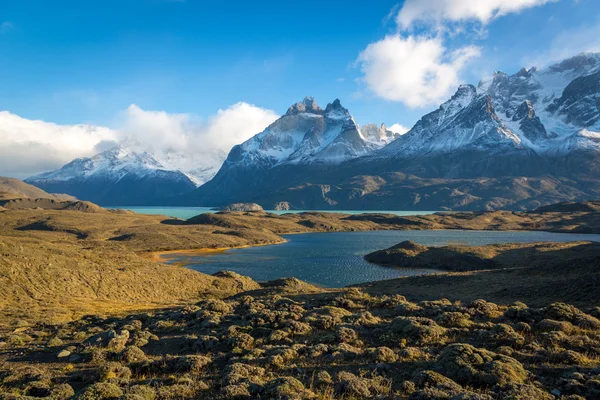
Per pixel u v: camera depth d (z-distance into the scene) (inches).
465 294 2149.4
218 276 3184.1
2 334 1215.6
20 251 2363.4
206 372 799.1
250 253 5930.1
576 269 2386.8
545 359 788.6
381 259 5024.6
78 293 2182.6
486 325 1066.7
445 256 4753.9
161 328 1254.3
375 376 723.4
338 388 666.2
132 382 738.8
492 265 4375.0
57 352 977.5
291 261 5098.4
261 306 1625.2
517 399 578.2
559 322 1020.5
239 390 653.3
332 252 6043.3
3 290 1908.2
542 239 7785.4
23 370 813.9
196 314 1417.3
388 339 994.7
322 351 895.1
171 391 673.6
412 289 2576.3
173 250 6210.6
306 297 2030.0
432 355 845.8
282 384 655.8
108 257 3051.2
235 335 1061.1
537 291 1815.9
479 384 676.1
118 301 2194.9
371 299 1755.7
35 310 1692.9
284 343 1011.3
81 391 650.8
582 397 597.3
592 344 877.8
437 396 607.8
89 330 1234.6
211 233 7701.8
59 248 2797.7
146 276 2736.2
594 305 1398.9
